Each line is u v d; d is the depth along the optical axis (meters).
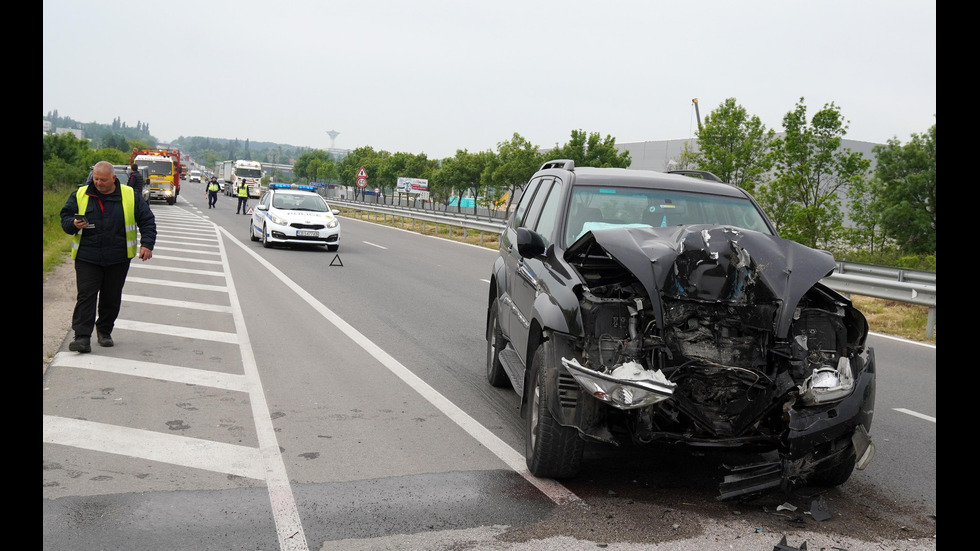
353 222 42.06
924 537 4.25
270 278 15.43
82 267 8.14
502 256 7.41
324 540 4.03
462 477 5.01
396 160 71.88
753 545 4.06
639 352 4.41
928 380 8.70
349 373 7.88
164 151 52.12
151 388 6.96
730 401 4.41
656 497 4.71
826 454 4.46
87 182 8.25
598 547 4.00
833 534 4.25
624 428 4.59
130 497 4.52
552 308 4.83
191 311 11.15
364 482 4.88
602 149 36.69
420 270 18.42
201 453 5.33
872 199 31.58
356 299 13.16
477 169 53.22
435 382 7.64
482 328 10.91
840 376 4.32
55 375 7.26
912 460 5.70
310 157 127.69
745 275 4.47
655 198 5.89
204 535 4.05
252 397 6.83
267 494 4.64
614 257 4.61
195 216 37.91
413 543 4.02
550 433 4.71
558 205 5.85
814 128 22.50
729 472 5.19
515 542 4.05
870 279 13.16
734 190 6.15
